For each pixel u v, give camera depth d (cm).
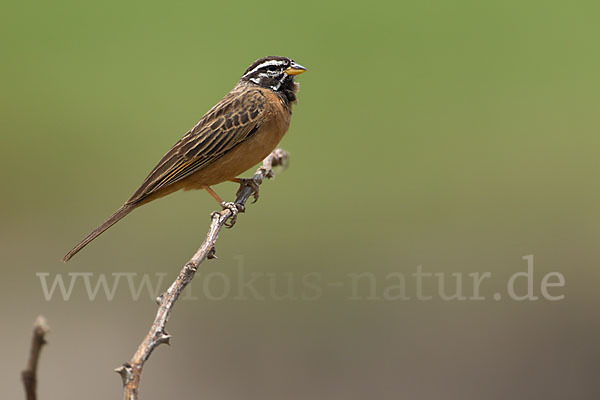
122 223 1600
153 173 892
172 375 1245
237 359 1296
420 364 1298
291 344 1320
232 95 962
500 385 1275
